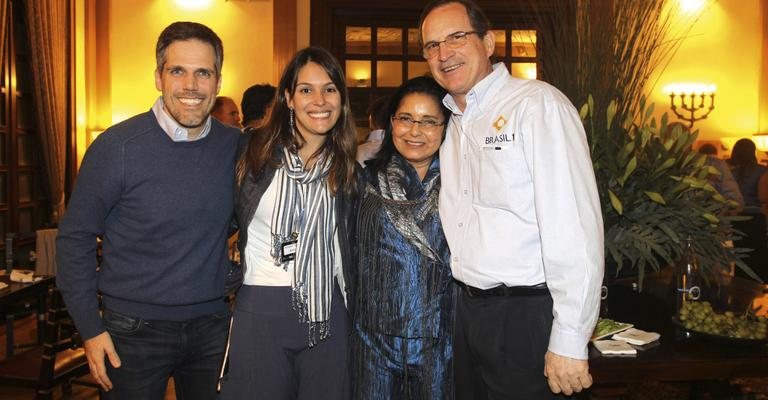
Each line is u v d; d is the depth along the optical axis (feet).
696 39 24.34
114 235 6.88
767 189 19.81
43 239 13.28
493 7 23.31
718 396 8.78
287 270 6.98
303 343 7.03
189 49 6.62
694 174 7.89
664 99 24.41
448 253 7.40
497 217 6.35
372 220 7.47
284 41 23.45
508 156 6.21
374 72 24.18
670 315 8.13
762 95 24.22
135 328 6.87
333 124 7.09
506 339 6.41
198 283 6.97
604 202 7.48
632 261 7.45
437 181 7.46
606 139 7.38
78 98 22.58
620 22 7.52
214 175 7.01
